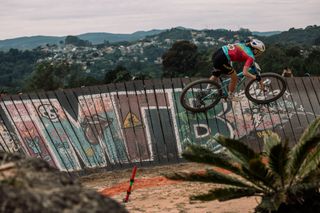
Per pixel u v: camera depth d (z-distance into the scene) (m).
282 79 14.77
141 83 21.47
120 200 14.11
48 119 20.59
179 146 20.48
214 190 9.02
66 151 20.12
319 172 8.76
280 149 8.45
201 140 20.61
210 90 14.75
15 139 19.95
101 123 20.77
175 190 14.96
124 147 20.44
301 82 21.89
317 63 62.41
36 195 4.00
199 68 76.69
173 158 20.22
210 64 73.38
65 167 19.77
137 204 13.15
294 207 8.90
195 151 9.00
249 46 13.87
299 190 8.82
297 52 69.31
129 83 21.45
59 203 3.96
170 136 20.69
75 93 21.17
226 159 8.86
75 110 20.89
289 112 21.25
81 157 20.11
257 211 9.13
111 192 16.11
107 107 21.06
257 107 21.16
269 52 65.75
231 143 8.85
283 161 8.59
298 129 20.86
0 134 19.91
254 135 20.77
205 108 14.82
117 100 21.20
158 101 21.20
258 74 14.35
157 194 14.45
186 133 20.77
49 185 4.23
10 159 4.75
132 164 20.11
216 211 11.33
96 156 20.19
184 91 14.62
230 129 20.81
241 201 12.01
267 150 10.25
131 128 20.78
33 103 20.77
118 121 20.86
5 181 4.21
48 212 3.85
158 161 20.17
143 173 19.30
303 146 8.58
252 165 8.48
